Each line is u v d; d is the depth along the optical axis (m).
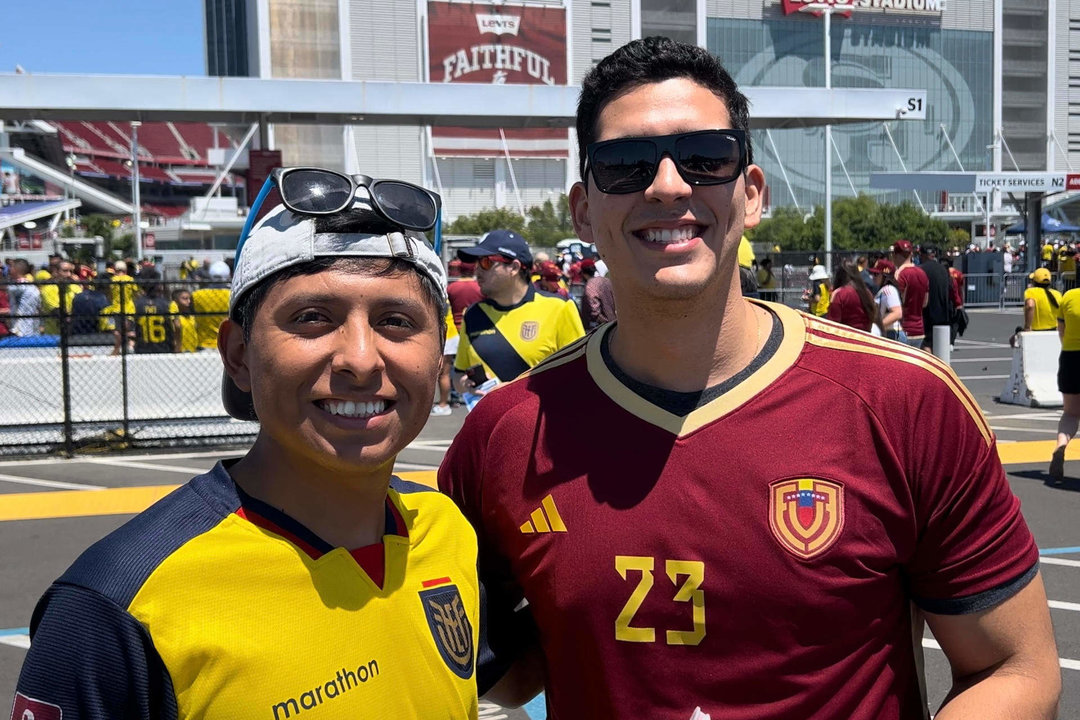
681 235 1.63
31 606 5.12
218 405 10.49
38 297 12.32
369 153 84.94
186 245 45.88
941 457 1.58
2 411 9.98
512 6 84.44
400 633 1.36
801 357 1.66
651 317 1.65
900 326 11.10
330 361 1.29
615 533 1.61
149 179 95.75
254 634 1.22
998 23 98.81
